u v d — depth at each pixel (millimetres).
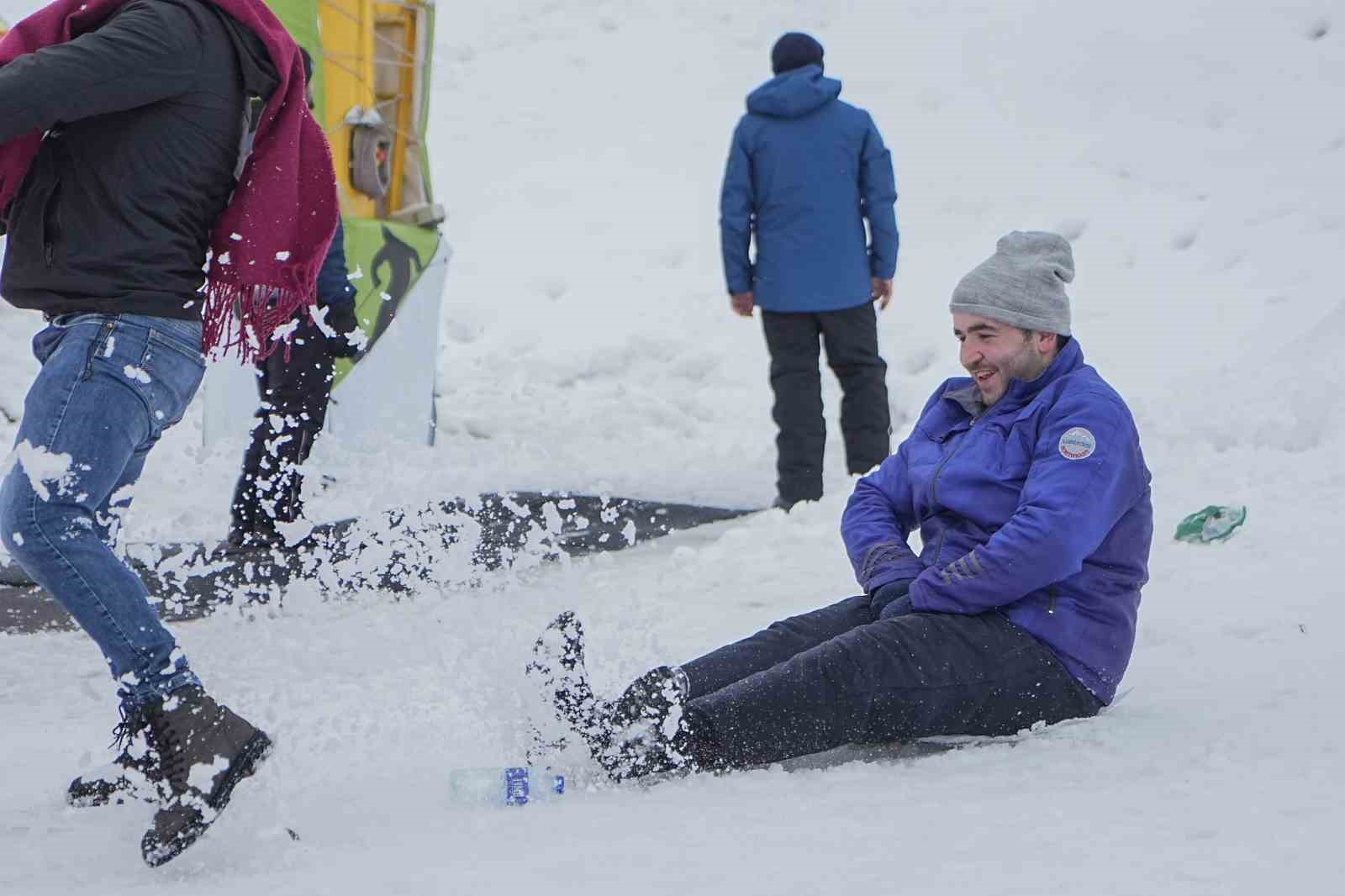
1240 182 21062
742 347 19797
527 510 9750
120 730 5094
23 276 5242
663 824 4816
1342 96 22578
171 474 11711
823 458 13883
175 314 5301
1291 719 5887
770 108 13383
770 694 5477
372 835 4859
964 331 6207
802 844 4496
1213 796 4816
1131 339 18328
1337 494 10758
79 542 4891
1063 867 4125
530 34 27625
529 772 5316
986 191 22172
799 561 10492
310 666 7004
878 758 5793
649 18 27828
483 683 6164
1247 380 13672
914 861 4262
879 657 5602
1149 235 20359
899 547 6309
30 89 4949
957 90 24406
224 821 4996
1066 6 25828
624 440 16359
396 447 12438
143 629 4848
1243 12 24641
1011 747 5699
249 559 9141
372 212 14391
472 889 4141
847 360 13508
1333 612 7844
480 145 24750
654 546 11578
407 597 7934
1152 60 23922
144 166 5234
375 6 14445
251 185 5520
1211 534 9883
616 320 20578
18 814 5348
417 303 13914
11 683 7934
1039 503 5727
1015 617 5875
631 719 5457
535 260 21891
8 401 14852
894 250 13711
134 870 4605
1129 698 6457
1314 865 4027
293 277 5793
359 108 14023
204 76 5332
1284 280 18750
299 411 9531
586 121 25391
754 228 13680
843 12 27094
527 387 18578
